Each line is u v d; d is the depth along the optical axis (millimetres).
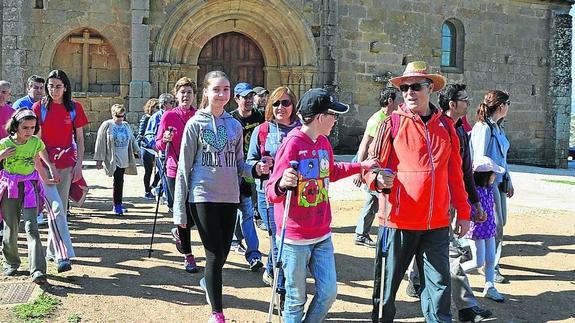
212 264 5211
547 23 25391
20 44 17047
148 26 18016
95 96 17797
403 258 5145
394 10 21719
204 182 5293
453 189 5305
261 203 6613
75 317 5344
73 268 6934
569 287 7094
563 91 25391
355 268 7574
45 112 7168
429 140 5066
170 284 6520
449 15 22891
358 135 21344
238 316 5676
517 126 24938
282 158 4625
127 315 5531
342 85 21016
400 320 5871
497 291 6578
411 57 22141
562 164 25609
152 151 10930
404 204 5035
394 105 7441
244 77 20391
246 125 7621
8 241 6457
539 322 5898
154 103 12188
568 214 11781
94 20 17703
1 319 5223
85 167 15633
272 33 20125
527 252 8766
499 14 24109
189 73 19109
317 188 4633
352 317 5816
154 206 11102
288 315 4625
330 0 20344
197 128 5379
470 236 6391
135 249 7922
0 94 8219
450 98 5844
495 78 24188
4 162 6324
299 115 4738
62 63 17688
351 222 10430
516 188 15797
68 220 9586
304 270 4609
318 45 20453
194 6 18594
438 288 5051
